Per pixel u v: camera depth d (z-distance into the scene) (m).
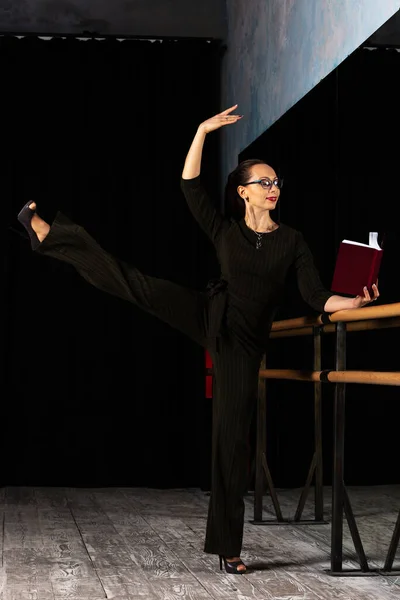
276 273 3.18
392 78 3.32
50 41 5.83
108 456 5.76
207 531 3.14
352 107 3.76
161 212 5.82
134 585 2.90
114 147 5.83
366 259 2.90
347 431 3.58
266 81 5.13
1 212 5.71
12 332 5.71
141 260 5.80
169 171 5.85
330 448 4.08
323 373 3.25
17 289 5.73
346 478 3.57
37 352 5.73
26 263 5.73
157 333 5.81
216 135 5.98
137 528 4.09
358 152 3.68
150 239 5.81
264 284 3.17
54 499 5.16
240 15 5.75
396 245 3.24
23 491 5.49
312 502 4.30
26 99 5.79
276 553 3.47
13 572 3.10
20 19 5.91
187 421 5.80
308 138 4.35
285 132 4.69
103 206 5.80
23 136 5.77
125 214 5.82
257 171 3.21
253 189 3.20
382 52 3.43
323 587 2.87
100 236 5.79
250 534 3.92
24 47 5.80
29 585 2.90
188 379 5.80
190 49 5.91
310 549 3.55
